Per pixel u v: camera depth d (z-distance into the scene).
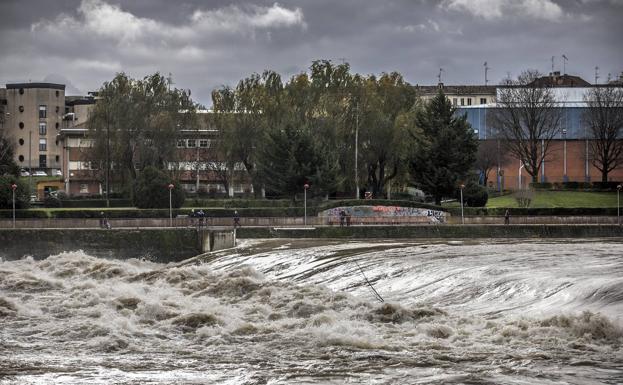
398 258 81.25
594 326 42.56
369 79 157.00
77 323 51.09
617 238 114.75
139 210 130.75
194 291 67.50
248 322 49.88
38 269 92.12
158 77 165.50
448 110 147.12
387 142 150.00
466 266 71.62
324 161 138.88
